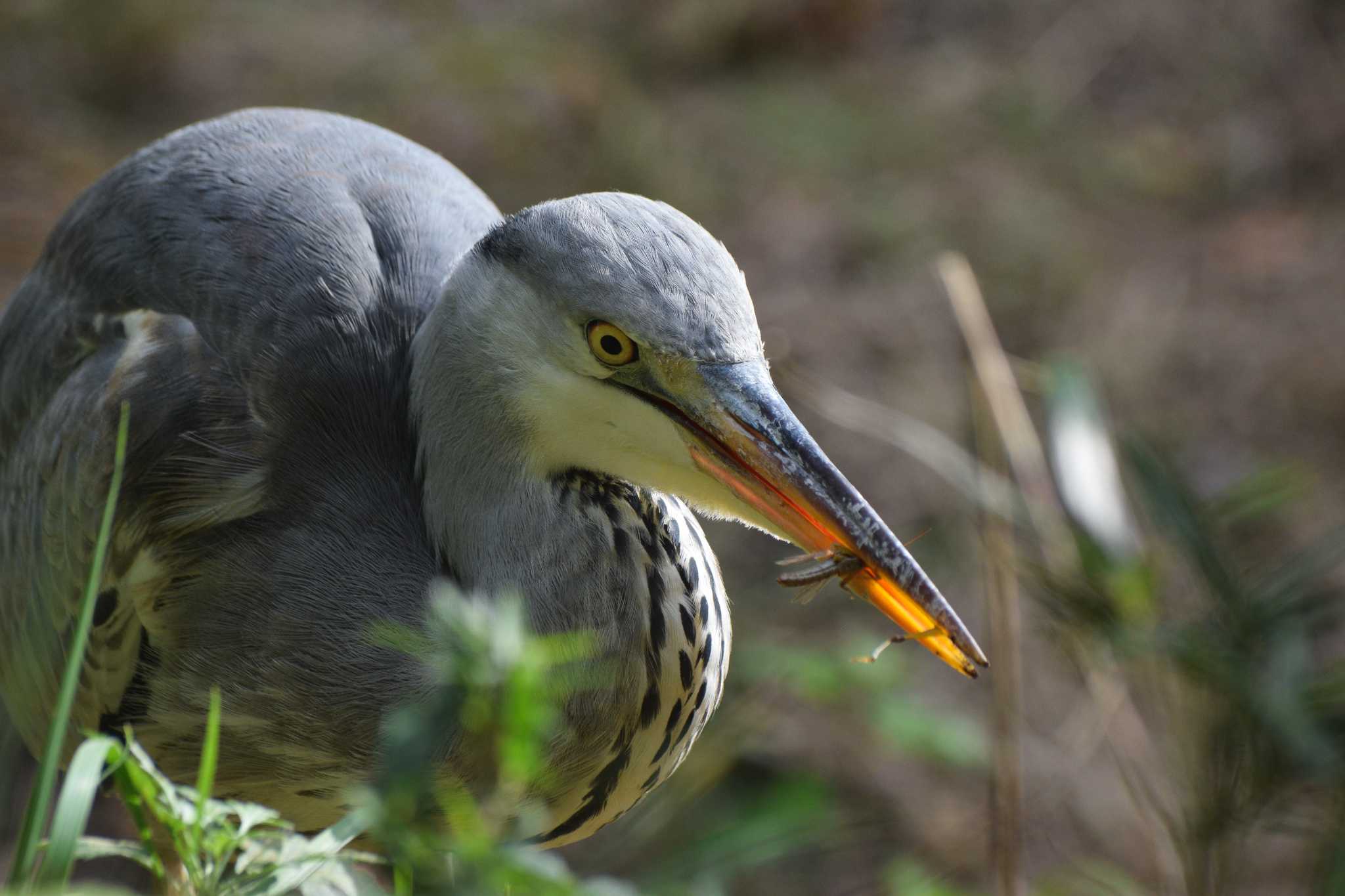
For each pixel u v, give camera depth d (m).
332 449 6.21
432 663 5.83
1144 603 7.70
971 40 19.23
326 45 17.62
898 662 10.18
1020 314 14.90
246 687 6.15
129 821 9.06
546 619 5.82
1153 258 15.65
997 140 17.47
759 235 15.91
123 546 6.25
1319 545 7.82
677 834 9.43
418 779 4.22
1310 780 7.44
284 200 6.65
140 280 6.64
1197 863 7.59
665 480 5.74
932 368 14.01
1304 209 16.30
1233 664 7.18
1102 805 10.45
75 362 6.81
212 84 16.94
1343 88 17.45
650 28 19.17
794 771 10.25
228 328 6.32
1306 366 14.00
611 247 5.50
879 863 10.04
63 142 15.62
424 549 6.15
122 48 16.86
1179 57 18.44
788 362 9.51
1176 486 8.12
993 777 8.09
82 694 6.67
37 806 4.11
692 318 5.45
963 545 12.22
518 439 5.84
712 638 6.25
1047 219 16.09
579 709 5.82
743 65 18.97
